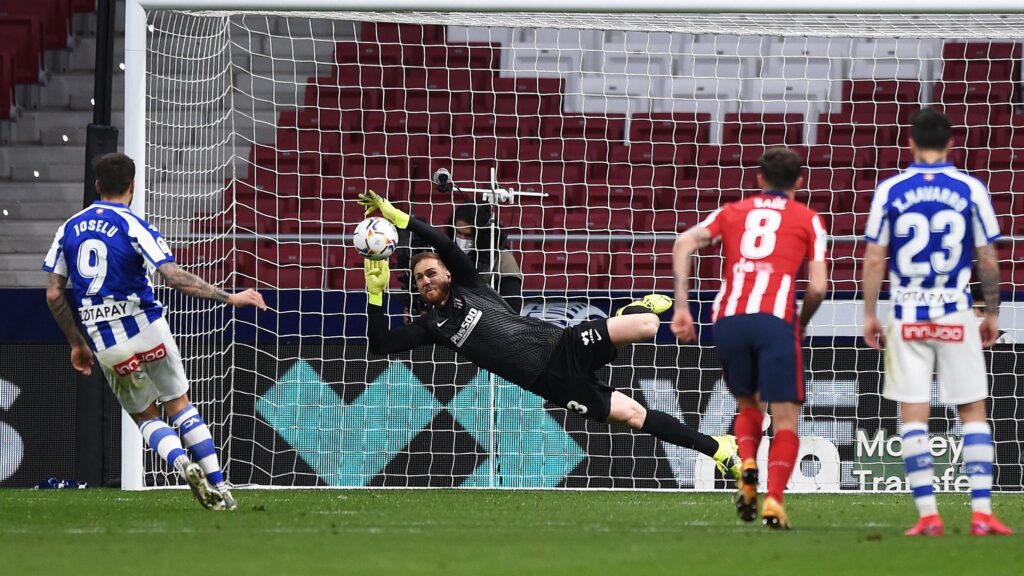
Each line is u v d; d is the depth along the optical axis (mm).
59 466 32500
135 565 12641
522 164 49312
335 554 13719
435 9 31562
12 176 50000
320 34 54344
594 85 54469
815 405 31906
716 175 49094
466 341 25859
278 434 32281
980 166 49875
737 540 15367
